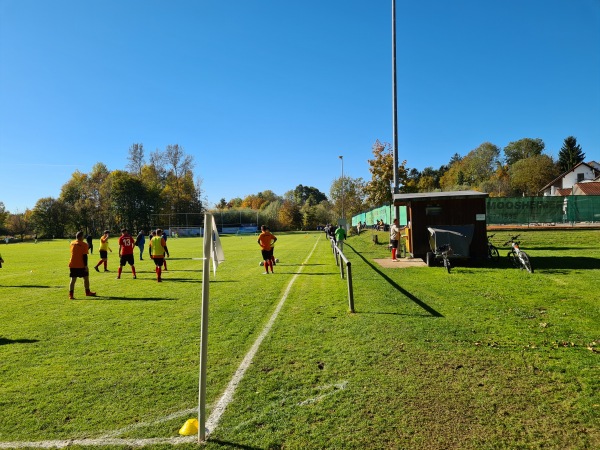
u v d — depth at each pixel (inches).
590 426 139.3
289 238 1846.7
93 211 3213.6
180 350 238.1
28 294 455.5
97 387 188.2
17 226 3535.9
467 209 601.9
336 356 215.9
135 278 575.8
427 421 147.2
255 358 217.9
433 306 317.7
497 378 179.8
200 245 1524.4
